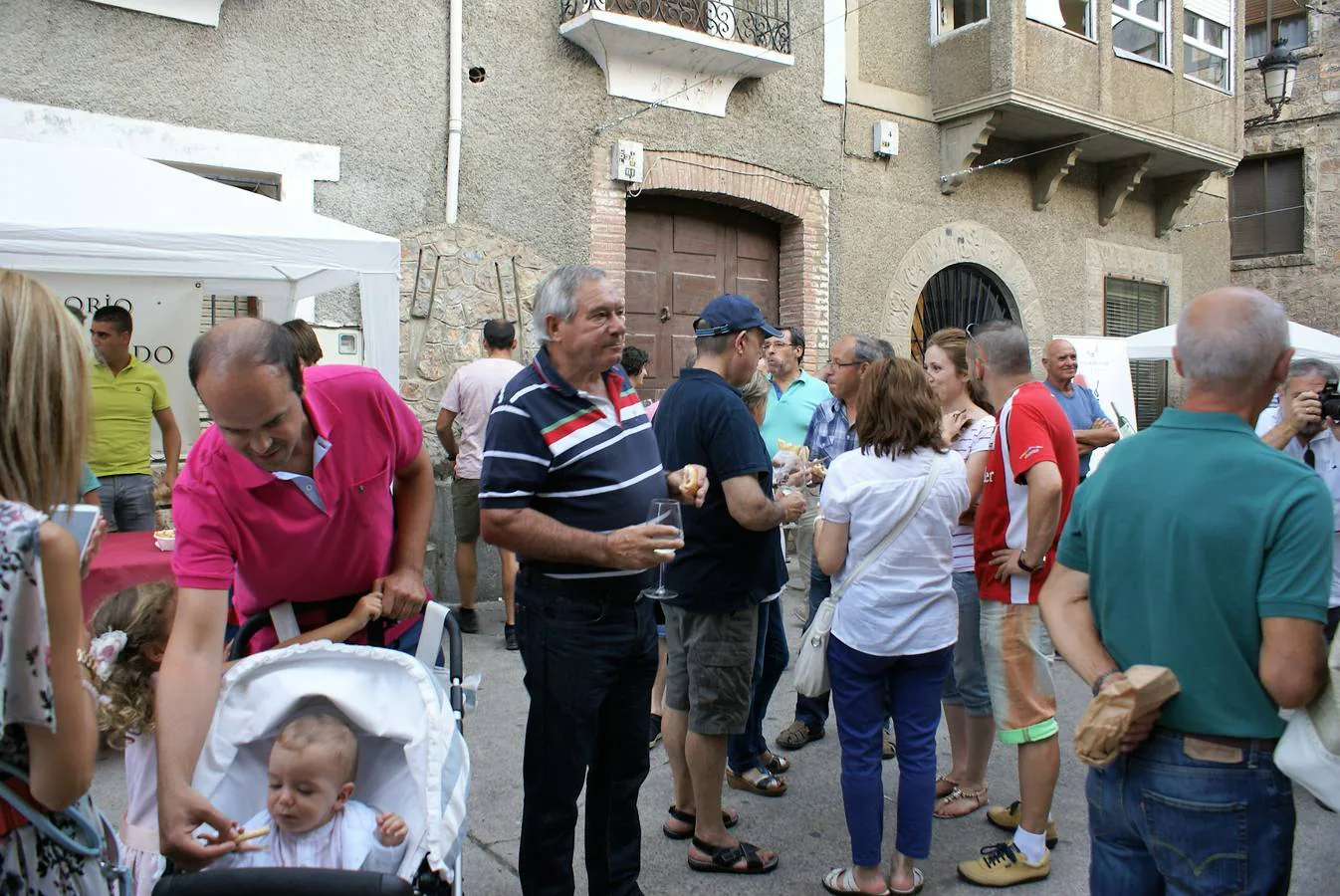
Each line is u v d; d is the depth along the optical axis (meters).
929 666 3.21
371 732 2.19
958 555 3.78
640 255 8.19
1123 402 9.40
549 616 2.62
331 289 5.96
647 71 7.82
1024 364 3.55
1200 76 11.38
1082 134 10.11
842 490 3.19
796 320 8.92
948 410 3.94
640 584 2.73
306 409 2.28
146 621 2.37
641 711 2.84
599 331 2.52
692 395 3.25
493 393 6.00
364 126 6.68
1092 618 2.18
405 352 6.90
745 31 8.19
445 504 7.06
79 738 1.47
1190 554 1.92
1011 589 3.34
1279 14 14.52
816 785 4.14
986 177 10.20
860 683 3.18
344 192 6.62
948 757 4.50
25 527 1.37
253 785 2.18
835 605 3.22
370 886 1.82
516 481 2.51
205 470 2.23
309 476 2.30
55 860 1.56
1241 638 1.88
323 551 2.41
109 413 5.31
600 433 2.60
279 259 4.79
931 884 3.32
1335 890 3.34
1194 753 1.92
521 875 2.70
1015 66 9.09
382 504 2.49
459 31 6.93
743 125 8.42
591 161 7.63
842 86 9.05
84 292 5.77
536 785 2.65
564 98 7.49
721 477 3.11
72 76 5.69
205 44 6.09
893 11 9.48
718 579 3.18
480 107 7.13
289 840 2.04
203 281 6.02
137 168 4.73
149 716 2.32
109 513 5.36
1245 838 1.89
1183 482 1.96
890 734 4.57
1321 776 1.77
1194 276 12.51
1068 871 3.41
